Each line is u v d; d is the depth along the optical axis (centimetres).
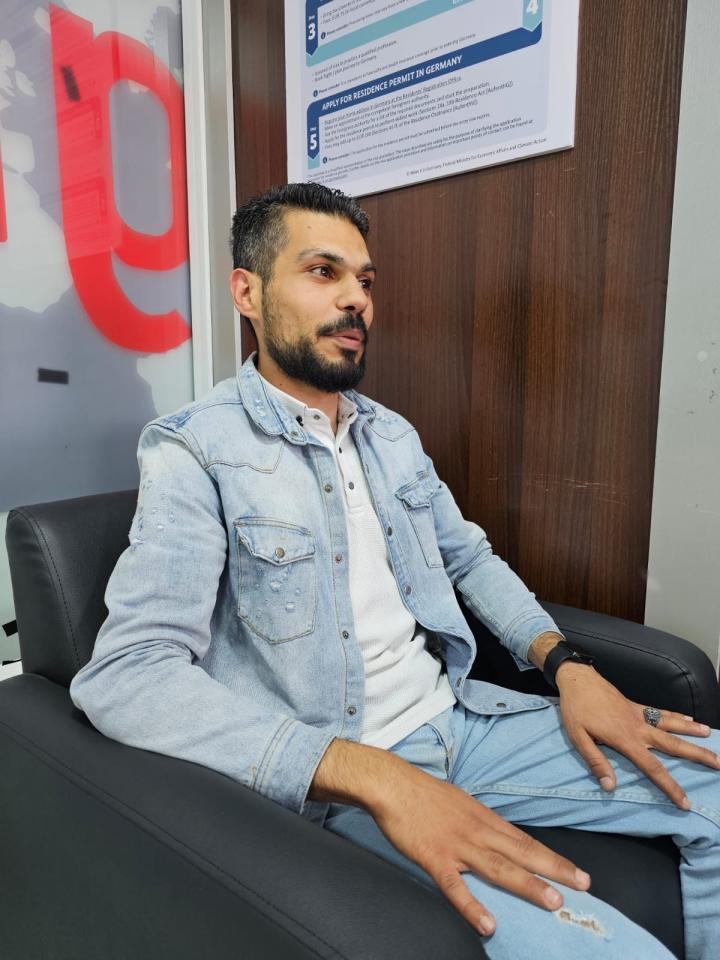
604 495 104
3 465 115
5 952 64
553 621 88
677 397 92
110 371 131
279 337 80
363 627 79
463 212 112
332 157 127
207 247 142
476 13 103
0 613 115
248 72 136
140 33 128
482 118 106
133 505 88
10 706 68
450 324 117
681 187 88
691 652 83
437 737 76
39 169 114
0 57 106
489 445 115
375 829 63
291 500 75
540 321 106
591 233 99
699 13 83
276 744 56
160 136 135
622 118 94
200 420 76
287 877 42
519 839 52
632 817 66
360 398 97
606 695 74
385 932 38
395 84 115
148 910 47
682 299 90
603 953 46
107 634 63
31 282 116
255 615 71
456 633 86
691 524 94
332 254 78
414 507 92
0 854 63
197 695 58
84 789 54
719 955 61
